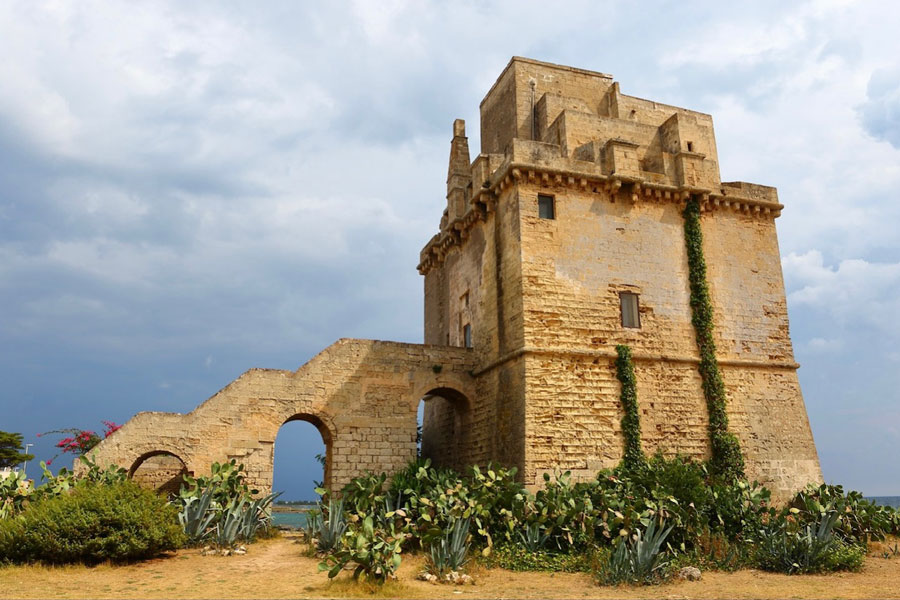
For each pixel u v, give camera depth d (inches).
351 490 943.0
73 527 713.0
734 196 1225.4
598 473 943.0
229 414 1101.1
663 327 1123.9
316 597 576.7
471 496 831.1
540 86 1359.5
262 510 968.9
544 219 1103.0
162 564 738.2
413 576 692.1
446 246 1439.5
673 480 895.7
